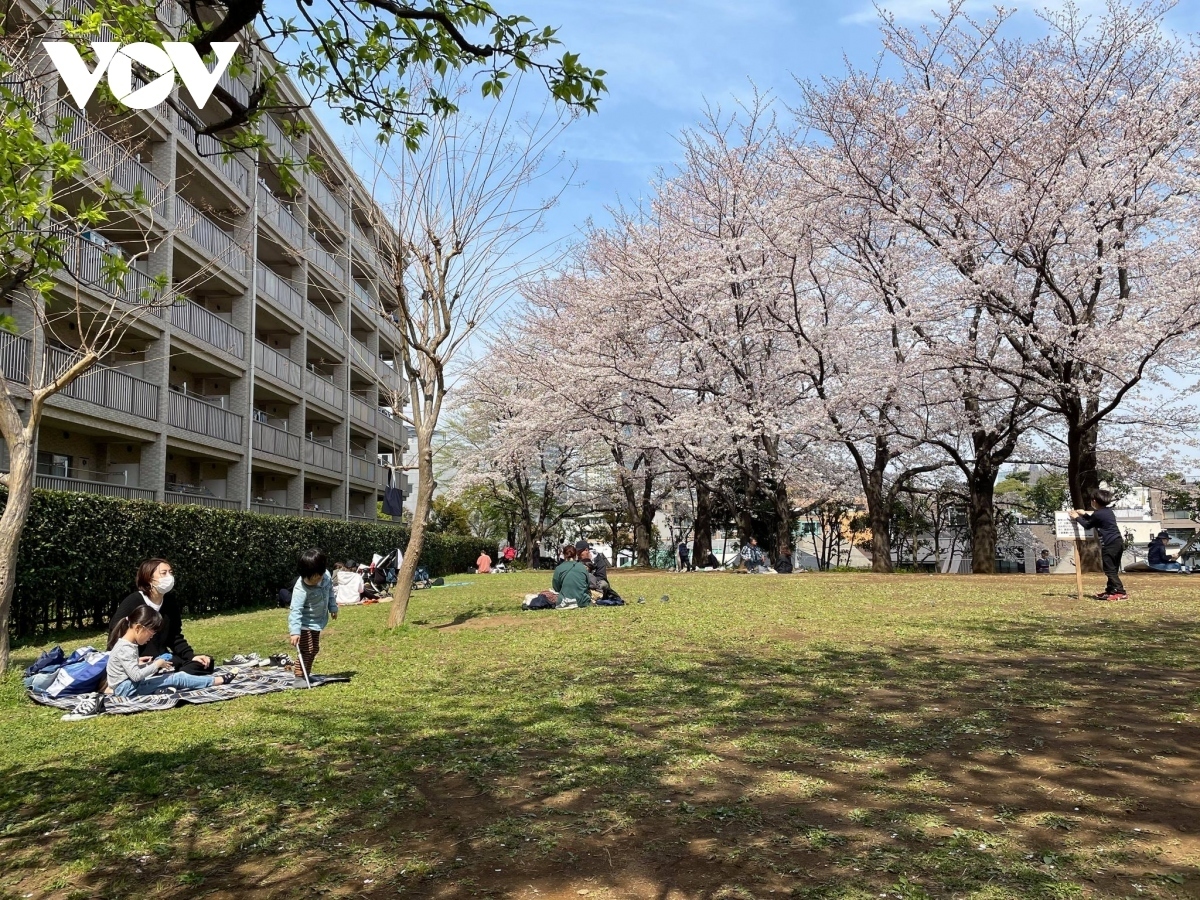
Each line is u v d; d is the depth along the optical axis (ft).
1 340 50.26
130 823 13.47
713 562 100.89
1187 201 55.98
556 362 90.07
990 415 76.38
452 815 13.44
